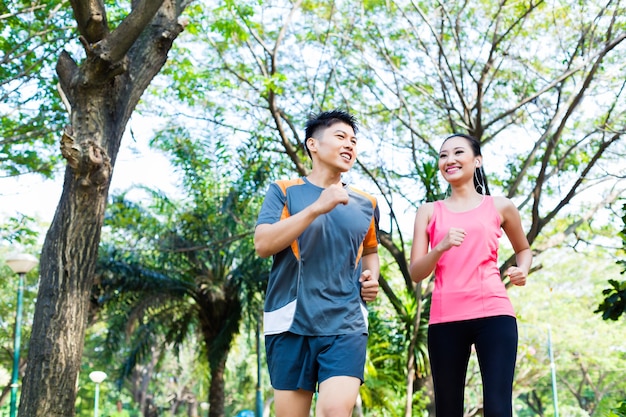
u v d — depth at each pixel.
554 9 12.30
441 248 3.29
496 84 13.70
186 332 17.77
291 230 2.82
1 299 24.34
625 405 5.46
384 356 11.35
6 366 25.34
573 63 12.56
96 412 18.05
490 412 3.19
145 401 33.22
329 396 2.79
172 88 12.59
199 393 35.59
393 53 13.36
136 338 17.75
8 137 11.14
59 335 6.07
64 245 6.21
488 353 3.30
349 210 3.12
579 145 13.66
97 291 16.53
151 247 16.50
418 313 10.50
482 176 3.89
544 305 25.89
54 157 11.89
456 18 12.02
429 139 14.54
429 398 11.45
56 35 10.41
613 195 12.91
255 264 16.16
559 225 14.84
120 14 9.91
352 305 2.98
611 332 26.08
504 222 3.71
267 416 29.83
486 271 3.47
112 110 6.46
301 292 2.96
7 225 13.34
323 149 3.19
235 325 16.97
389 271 15.45
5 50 10.38
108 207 16.14
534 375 19.20
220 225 16.27
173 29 6.89
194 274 16.81
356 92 13.91
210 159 15.33
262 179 14.72
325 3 13.19
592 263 26.42
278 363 2.98
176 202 16.98
